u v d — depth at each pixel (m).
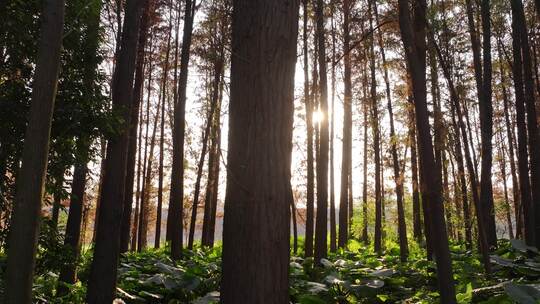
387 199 21.75
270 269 2.99
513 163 23.59
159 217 22.64
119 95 7.75
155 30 20.45
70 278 8.42
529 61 12.29
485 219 12.98
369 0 15.34
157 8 18.64
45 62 4.03
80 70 6.87
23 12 6.19
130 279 8.82
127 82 7.80
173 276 9.32
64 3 4.21
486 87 13.66
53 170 6.77
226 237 3.10
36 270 6.89
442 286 4.68
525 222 12.69
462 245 15.31
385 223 21.47
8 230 6.34
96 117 6.75
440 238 4.75
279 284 3.01
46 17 4.09
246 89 3.14
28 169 3.88
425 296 7.50
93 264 7.32
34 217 3.87
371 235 26.97
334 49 17.44
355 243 19.78
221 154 3.13
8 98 6.38
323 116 12.52
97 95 6.83
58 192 6.95
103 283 7.26
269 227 3.02
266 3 3.18
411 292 8.23
